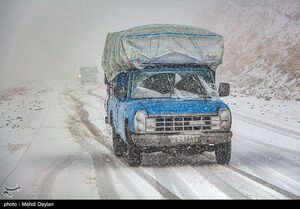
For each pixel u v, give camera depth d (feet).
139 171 34.73
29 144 49.42
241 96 96.84
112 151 45.21
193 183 30.42
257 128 57.67
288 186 29.66
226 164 37.11
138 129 34.86
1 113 83.76
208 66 40.32
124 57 38.75
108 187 29.60
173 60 39.11
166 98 38.42
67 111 82.64
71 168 36.42
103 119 70.54
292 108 74.23
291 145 46.14
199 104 36.09
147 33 38.68
